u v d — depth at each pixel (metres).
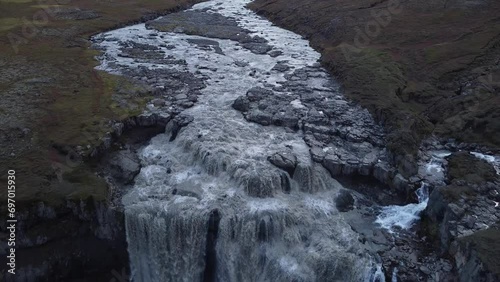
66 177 40.75
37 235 36.72
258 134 47.53
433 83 57.56
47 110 51.03
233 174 41.22
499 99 50.12
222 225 36.91
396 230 37.62
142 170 43.75
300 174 41.47
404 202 40.66
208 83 59.91
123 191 41.00
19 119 48.66
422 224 38.12
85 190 38.78
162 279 39.03
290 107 52.78
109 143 46.19
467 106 50.34
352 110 52.53
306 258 35.44
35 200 37.19
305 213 38.62
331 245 35.91
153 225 37.66
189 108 52.34
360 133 47.69
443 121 49.56
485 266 30.17
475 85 54.19
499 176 40.47
